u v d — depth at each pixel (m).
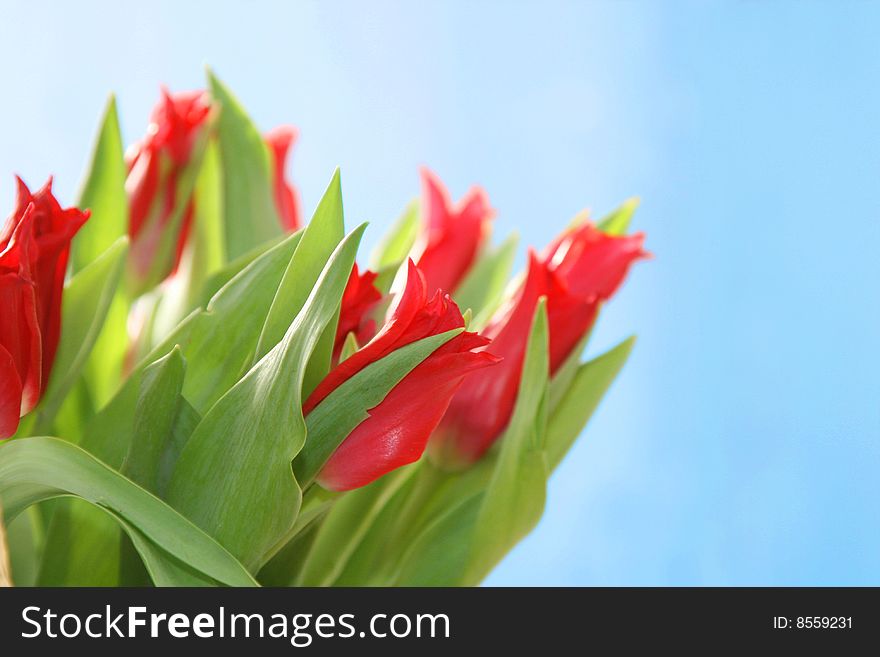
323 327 0.62
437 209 0.78
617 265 0.72
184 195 0.76
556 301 0.71
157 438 0.64
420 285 0.63
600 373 0.74
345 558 0.72
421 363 0.63
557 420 0.74
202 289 0.71
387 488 0.71
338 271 0.62
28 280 0.63
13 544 0.70
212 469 0.63
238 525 0.63
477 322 0.77
